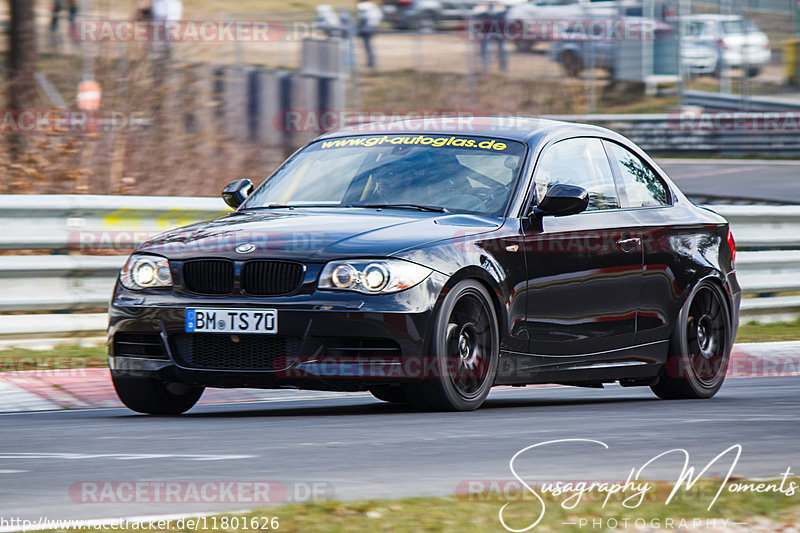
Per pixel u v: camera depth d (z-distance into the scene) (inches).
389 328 689.6
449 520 365.1
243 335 703.1
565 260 796.0
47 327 1057.5
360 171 830.5
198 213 1171.3
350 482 451.2
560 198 773.9
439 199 791.7
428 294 699.4
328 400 892.0
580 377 815.1
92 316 1090.1
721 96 3496.6
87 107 1768.0
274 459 515.2
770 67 3705.7
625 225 850.8
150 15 1865.2
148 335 736.3
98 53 1808.6
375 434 605.6
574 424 653.9
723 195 2384.4
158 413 775.1
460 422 660.1
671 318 885.2
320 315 690.2
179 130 1808.6
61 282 1080.8
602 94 3228.3
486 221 765.9
